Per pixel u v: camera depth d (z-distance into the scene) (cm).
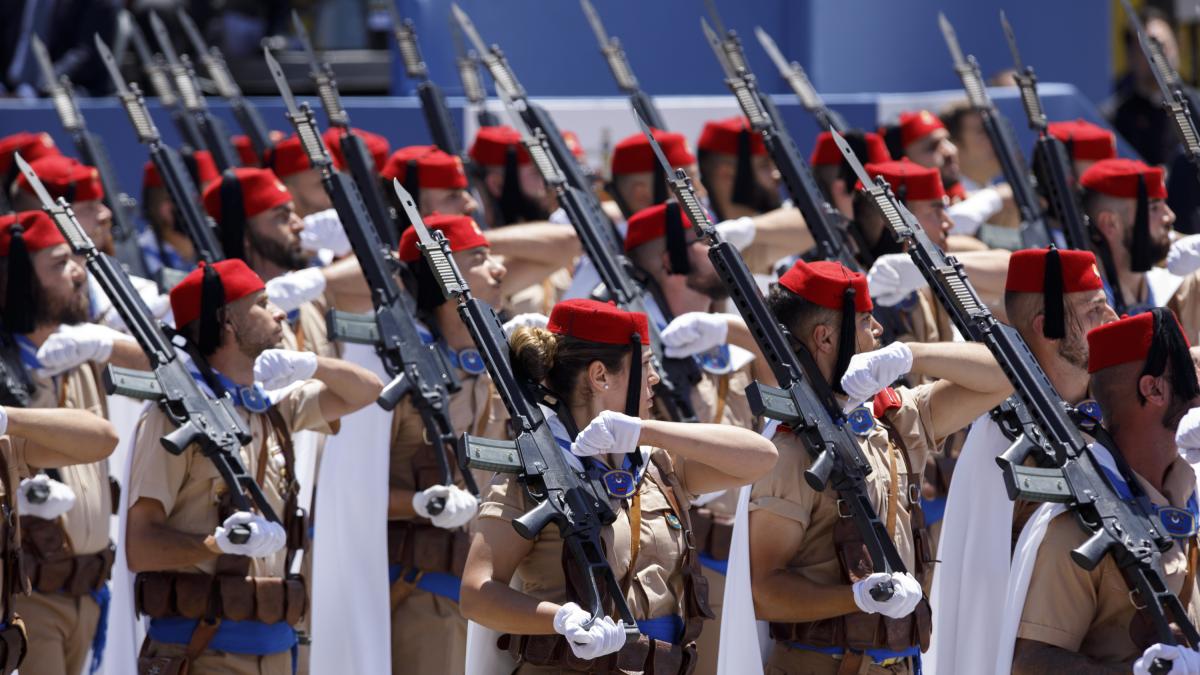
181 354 2014
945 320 2552
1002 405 1812
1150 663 1568
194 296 2008
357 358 2430
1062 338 1900
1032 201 2891
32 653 2223
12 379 2189
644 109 3173
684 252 2480
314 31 4956
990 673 1844
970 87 2956
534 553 1672
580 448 1627
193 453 1952
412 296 2331
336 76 4791
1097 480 1691
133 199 3816
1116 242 2642
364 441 2253
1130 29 4544
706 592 1720
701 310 2522
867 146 2920
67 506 2153
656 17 4281
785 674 1816
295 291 2400
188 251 3203
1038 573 1692
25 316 2252
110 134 3816
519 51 4197
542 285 2952
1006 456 1745
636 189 2973
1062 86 4075
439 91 3128
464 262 2322
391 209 2686
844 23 4291
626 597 1666
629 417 1638
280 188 2628
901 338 2498
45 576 2211
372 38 4966
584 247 2414
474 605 1631
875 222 2622
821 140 2925
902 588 1677
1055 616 1677
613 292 2388
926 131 3222
